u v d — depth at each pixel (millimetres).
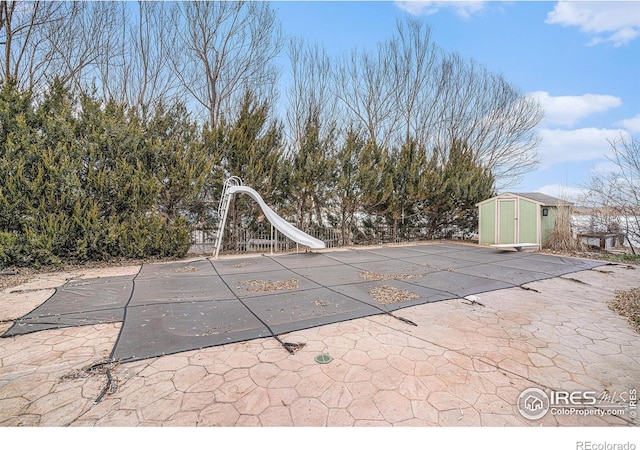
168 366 2611
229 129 9320
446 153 14375
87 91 8391
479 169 12430
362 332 3336
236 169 9039
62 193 6555
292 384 2375
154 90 11312
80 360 2693
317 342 3086
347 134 11070
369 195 10492
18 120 6344
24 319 3578
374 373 2535
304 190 9883
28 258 6211
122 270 6445
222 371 2545
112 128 7277
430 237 13023
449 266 6984
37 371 2521
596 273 6305
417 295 4676
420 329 3426
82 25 9961
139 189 7379
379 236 12117
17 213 6242
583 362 2732
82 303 4180
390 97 14273
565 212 9609
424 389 2326
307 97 12789
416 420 2012
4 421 1967
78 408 2088
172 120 8859
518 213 10258
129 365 2619
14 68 9203
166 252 7867
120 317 3668
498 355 2848
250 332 3285
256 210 9797
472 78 14945
